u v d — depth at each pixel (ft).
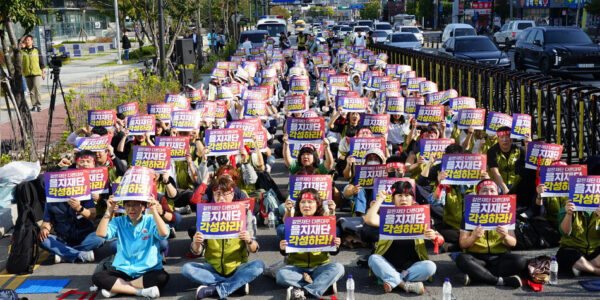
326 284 21.39
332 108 54.85
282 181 38.09
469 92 60.75
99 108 53.36
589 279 22.58
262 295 22.08
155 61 93.86
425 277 21.90
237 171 28.30
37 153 42.73
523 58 90.84
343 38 196.34
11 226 30.68
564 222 23.02
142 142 34.01
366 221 23.84
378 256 22.24
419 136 37.04
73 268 25.25
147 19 99.19
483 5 261.24
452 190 26.55
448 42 92.63
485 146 34.60
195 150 33.06
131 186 21.90
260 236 28.76
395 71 68.95
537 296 21.30
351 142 30.53
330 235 21.61
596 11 170.91
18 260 24.39
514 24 159.02
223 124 42.91
